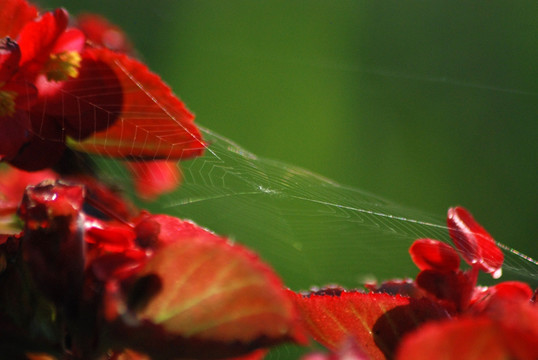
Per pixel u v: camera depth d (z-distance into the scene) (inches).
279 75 139.0
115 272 19.7
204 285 19.4
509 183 117.1
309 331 20.5
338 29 150.0
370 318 20.5
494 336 18.3
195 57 131.9
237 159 22.5
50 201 19.9
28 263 19.7
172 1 116.6
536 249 108.8
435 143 123.6
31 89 21.0
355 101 133.1
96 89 21.3
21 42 21.1
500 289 21.0
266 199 22.6
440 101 132.3
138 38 54.7
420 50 140.7
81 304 19.7
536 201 114.3
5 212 20.2
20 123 21.0
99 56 21.3
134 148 21.3
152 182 21.3
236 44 142.9
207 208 22.1
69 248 19.8
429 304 20.5
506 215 113.5
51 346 19.6
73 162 21.1
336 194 24.1
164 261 19.5
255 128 125.8
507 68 139.0
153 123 21.4
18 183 21.9
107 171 21.2
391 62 145.6
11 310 19.7
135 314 19.4
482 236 21.1
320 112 131.0
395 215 23.7
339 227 22.7
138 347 19.4
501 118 125.6
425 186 117.9
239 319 19.3
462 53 141.2
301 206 22.9
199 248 19.5
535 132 124.5
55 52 21.2
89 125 21.2
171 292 19.4
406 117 126.5
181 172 21.5
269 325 19.3
